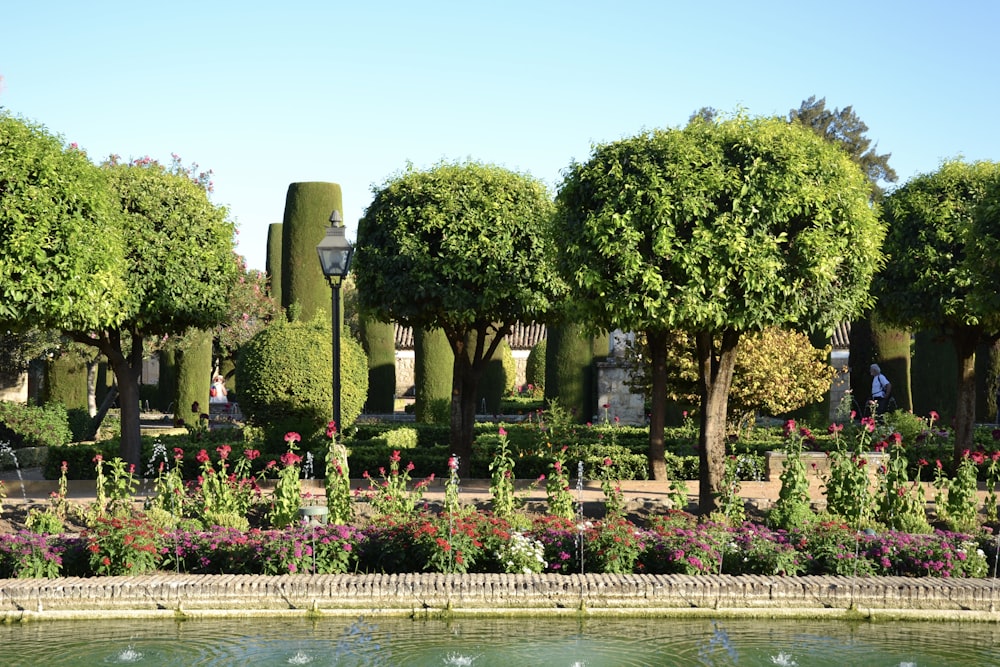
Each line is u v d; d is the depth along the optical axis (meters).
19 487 16.81
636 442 20.72
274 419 20.36
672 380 22.89
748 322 13.60
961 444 17.11
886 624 9.41
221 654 8.30
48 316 14.62
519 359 44.91
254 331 32.12
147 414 40.41
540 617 9.59
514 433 18.77
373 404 34.81
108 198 15.70
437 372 31.20
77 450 17.62
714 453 14.09
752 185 13.40
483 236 16.83
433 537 10.70
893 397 25.92
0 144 14.16
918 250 16.84
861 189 14.23
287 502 12.80
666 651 8.39
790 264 13.70
